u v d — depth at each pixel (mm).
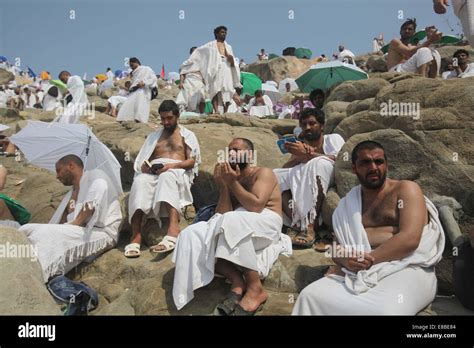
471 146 4141
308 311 3047
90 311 3979
